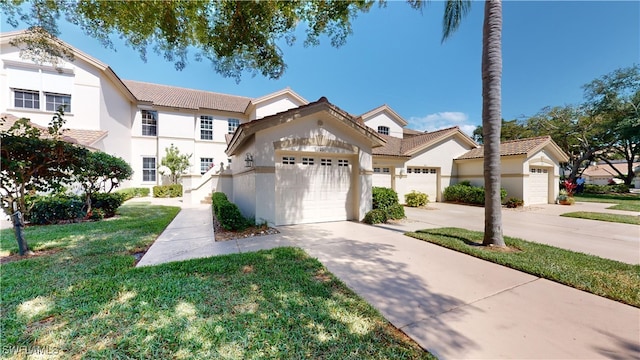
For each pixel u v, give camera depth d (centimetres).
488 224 603
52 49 673
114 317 297
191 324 283
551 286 389
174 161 1964
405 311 317
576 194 2511
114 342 253
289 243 643
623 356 235
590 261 486
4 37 1420
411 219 1033
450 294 363
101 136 1512
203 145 2222
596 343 254
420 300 345
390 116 2270
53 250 577
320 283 397
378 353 240
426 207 1466
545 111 2784
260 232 747
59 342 253
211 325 281
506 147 1634
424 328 280
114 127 1795
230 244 638
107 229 784
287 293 360
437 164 1752
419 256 538
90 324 282
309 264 478
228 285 386
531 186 1524
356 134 947
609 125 2177
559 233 780
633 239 700
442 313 312
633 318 298
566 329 278
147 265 479
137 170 2023
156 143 2098
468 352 241
